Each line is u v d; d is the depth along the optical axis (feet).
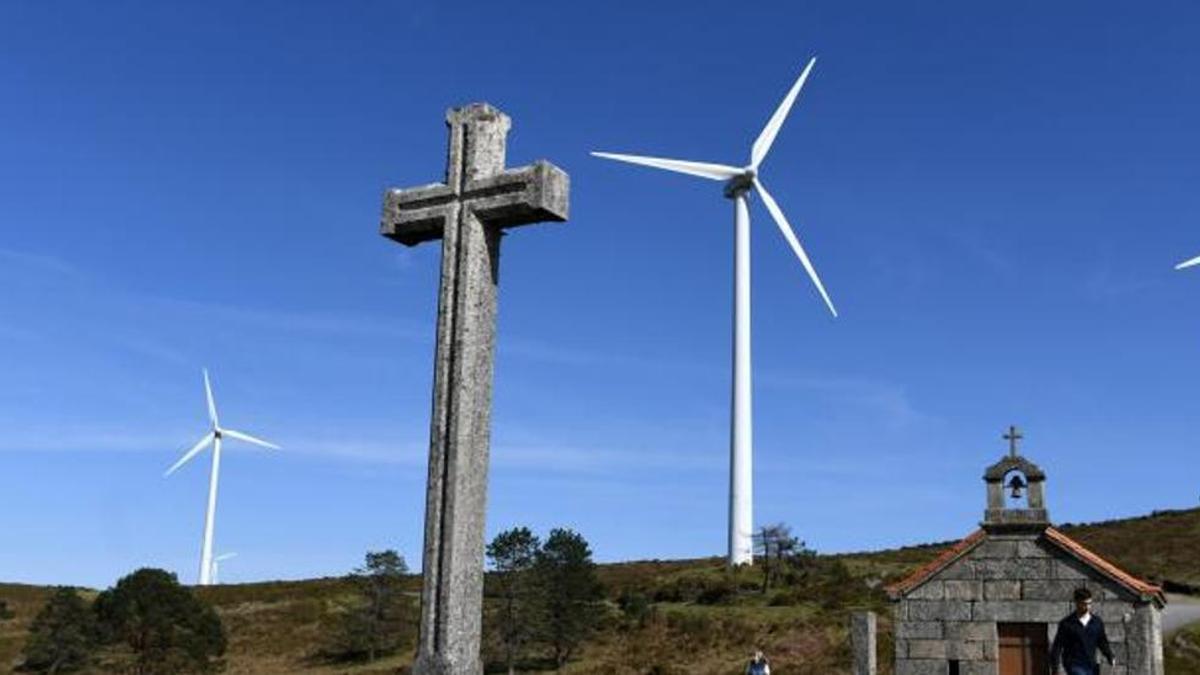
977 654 105.09
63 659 217.15
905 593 108.37
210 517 317.63
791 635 202.39
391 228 41.63
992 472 107.86
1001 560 106.11
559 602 212.23
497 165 40.93
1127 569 268.41
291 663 229.66
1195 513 337.93
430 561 37.40
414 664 36.86
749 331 276.00
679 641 212.02
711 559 343.87
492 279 40.37
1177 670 154.10
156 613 217.77
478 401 38.93
